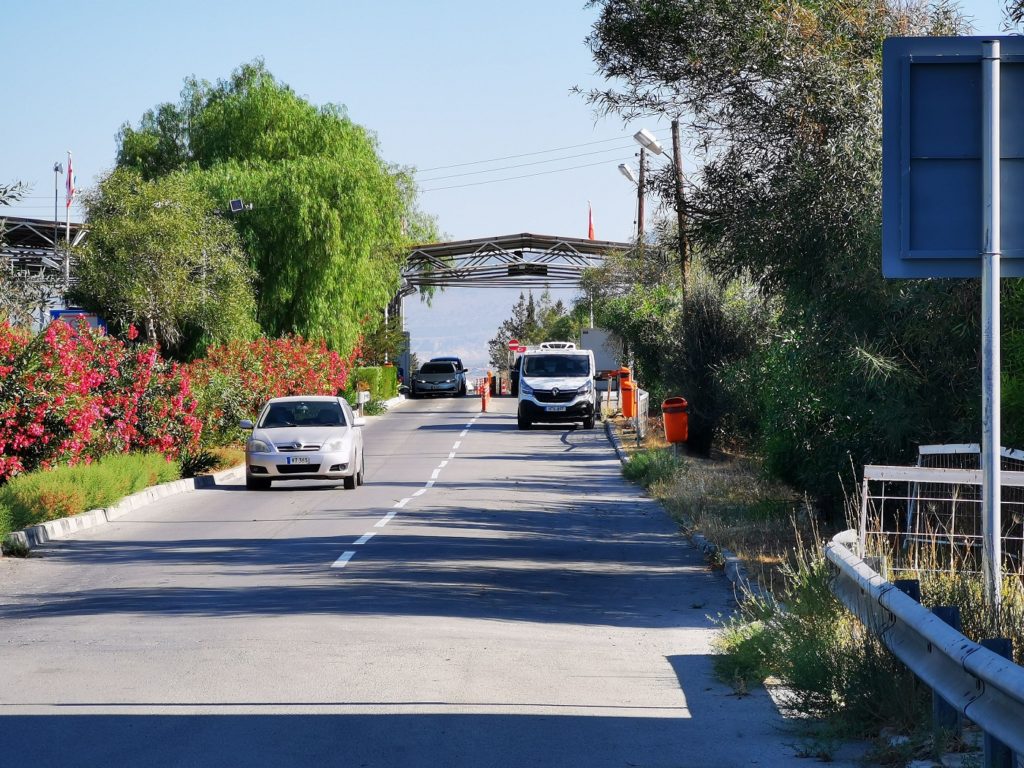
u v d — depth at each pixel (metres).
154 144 75.06
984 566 9.71
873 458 18.88
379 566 17.83
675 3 19.00
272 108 70.44
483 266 108.06
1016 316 16.78
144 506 27.70
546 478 33.81
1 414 24.91
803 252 17.98
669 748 8.34
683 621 13.85
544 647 11.98
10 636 12.61
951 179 9.82
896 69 9.82
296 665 10.85
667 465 31.66
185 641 12.02
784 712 9.38
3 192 21.84
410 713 9.16
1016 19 15.98
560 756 8.09
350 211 65.25
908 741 7.86
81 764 7.80
